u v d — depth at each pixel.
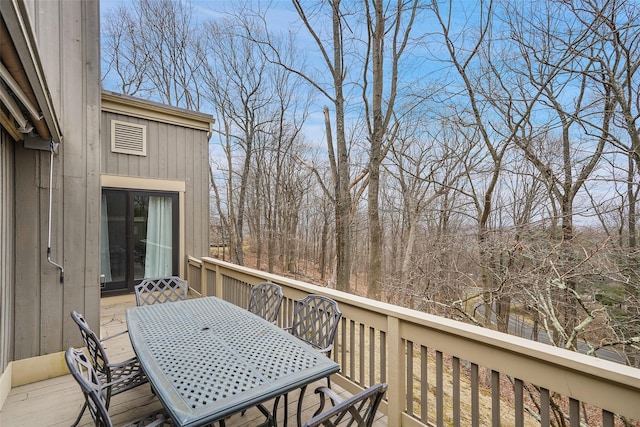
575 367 1.20
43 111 1.91
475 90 6.21
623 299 4.19
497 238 5.35
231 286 4.03
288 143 12.60
